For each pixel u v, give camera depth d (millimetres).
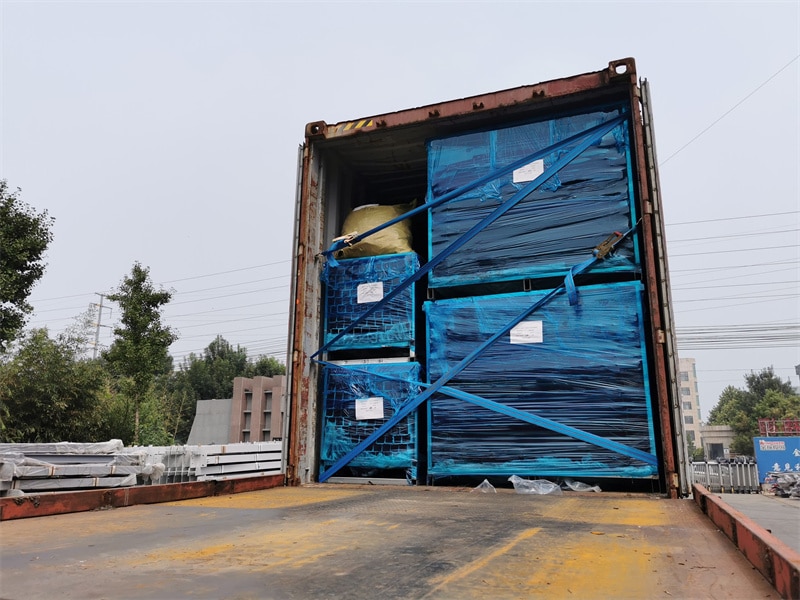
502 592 1779
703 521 3184
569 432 4848
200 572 2027
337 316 6219
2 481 4891
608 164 5406
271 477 5258
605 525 3037
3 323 13820
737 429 52188
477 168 5910
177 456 8398
